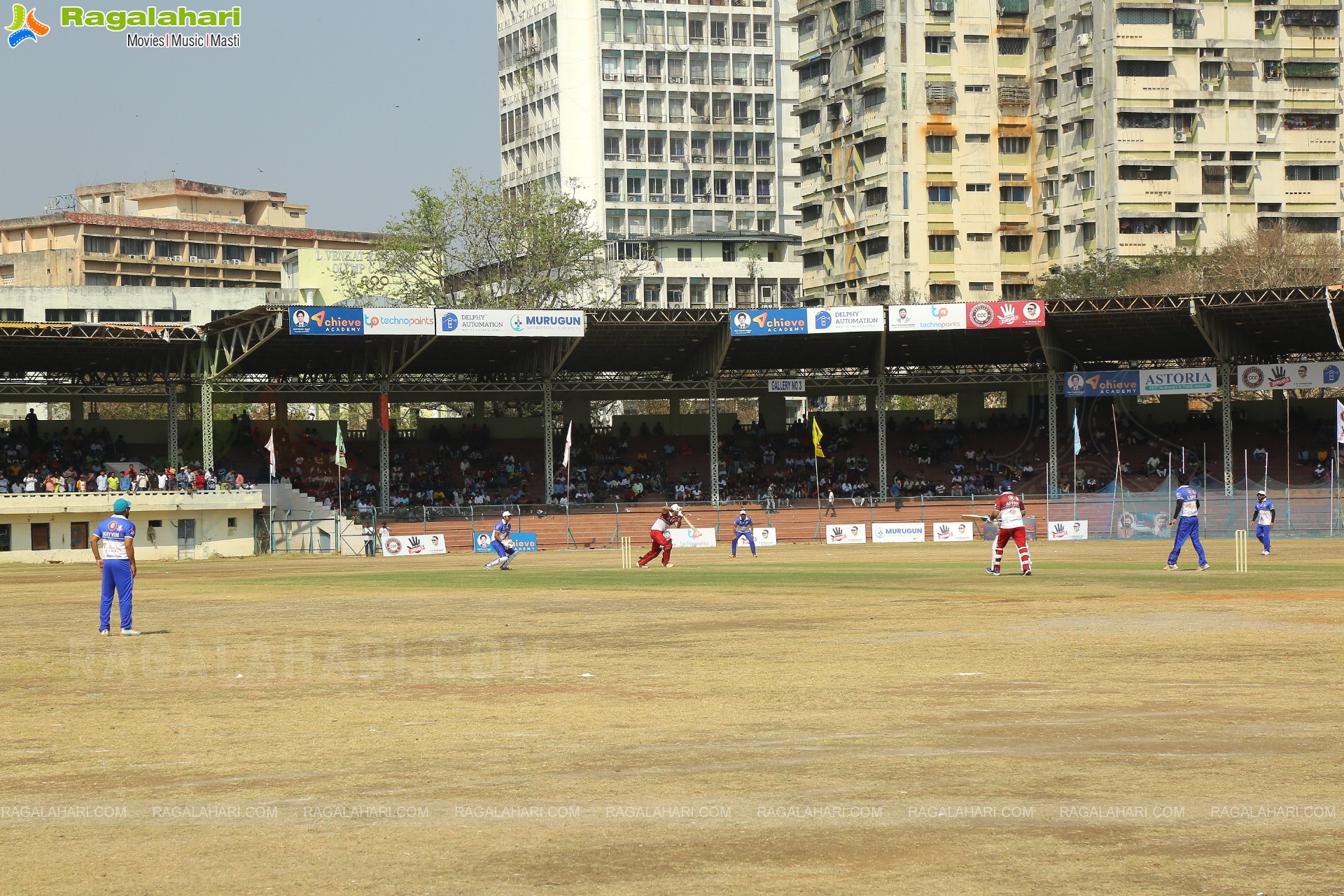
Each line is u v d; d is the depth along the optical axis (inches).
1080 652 654.5
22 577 1814.7
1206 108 4028.1
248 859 320.5
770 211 5743.1
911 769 399.5
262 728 489.1
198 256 5477.4
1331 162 4082.2
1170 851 314.3
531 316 2544.3
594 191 5477.4
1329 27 4084.6
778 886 293.0
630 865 309.3
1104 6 4020.7
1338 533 2250.2
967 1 4288.9
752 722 481.4
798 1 4662.9
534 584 1306.6
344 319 2427.4
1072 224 4160.9
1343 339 2758.4
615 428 3400.6
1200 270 3444.9
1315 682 549.3
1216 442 3061.0
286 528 2529.5
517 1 5767.7
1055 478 2758.4
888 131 4254.4
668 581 1300.4
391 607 1029.8
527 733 469.7
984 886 291.9
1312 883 291.0
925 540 2541.8
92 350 2613.2
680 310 2642.7
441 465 3024.1
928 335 2869.1
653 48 5561.0
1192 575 1219.2
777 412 3329.2
